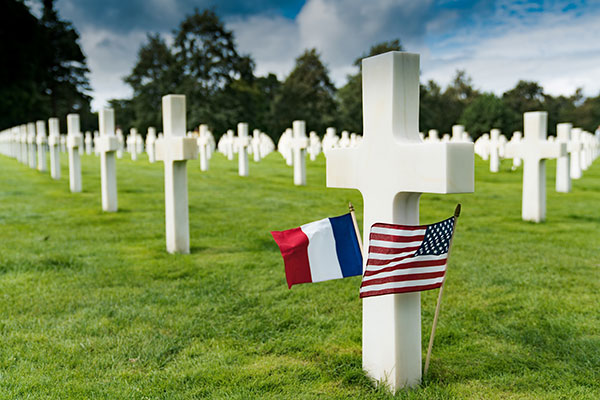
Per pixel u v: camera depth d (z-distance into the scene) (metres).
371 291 2.88
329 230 3.34
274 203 11.59
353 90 69.12
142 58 77.00
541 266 6.19
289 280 3.24
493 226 9.05
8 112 45.22
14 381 3.22
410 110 3.06
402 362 3.11
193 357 3.70
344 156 3.42
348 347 3.84
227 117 63.28
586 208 11.31
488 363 3.57
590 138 26.47
